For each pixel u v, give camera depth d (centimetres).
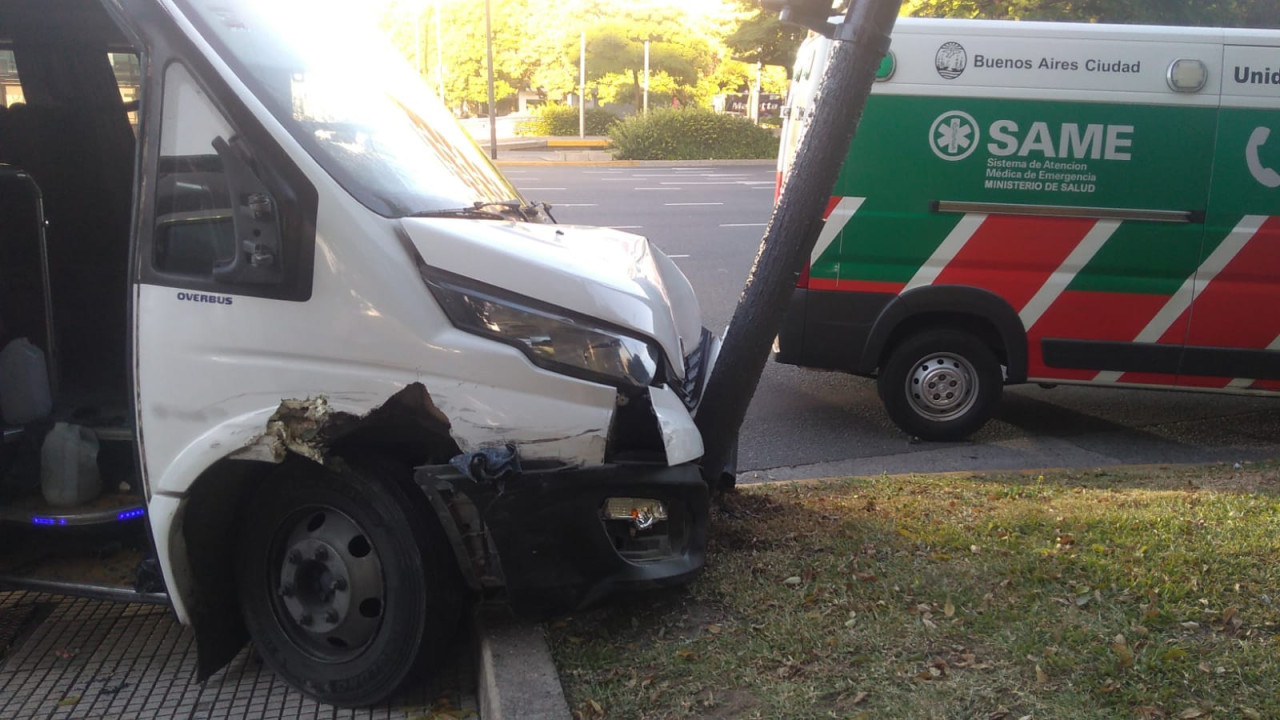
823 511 490
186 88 328
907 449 690
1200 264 655
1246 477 559
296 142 324
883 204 673
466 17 5838
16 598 440
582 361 329
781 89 5709
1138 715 305
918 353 692
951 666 338
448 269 326
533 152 3891
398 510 330
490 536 323
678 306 460
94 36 447
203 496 340
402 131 398
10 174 395
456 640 389
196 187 329
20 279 405
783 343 702
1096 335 671
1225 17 1673
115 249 468
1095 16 1658
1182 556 413
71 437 376
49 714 351
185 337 330
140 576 356
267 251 321
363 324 322
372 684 343
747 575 407
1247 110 640
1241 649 339
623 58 4825
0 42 448
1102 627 356
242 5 363
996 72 653
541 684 331
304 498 343
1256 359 661
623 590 340
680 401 358
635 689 332
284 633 356
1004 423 754
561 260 346
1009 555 423
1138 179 652
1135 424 752
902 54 658
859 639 355
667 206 2123
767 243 411
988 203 664
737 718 314
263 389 326
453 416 324
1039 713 308
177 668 383
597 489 330
